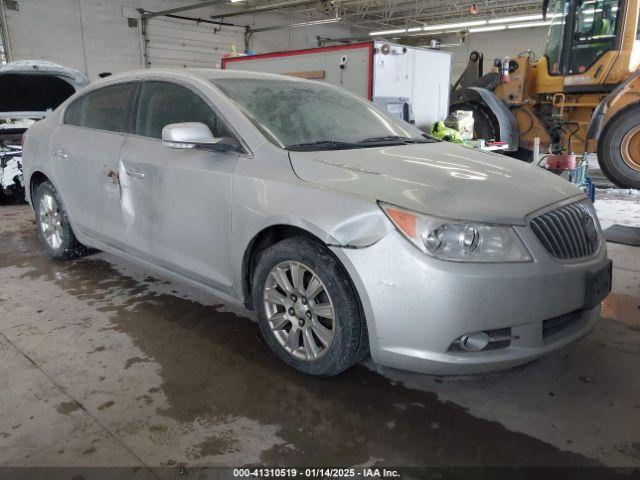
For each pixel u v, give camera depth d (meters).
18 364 2.43
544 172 2.63
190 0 16.73
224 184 2.45
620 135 6.88
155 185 2.80
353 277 2.01
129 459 1.81
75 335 2.73
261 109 2.68
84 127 3.44
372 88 6.37
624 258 4.06
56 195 3.72
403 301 1.93
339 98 3.22
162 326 2.84
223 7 17.83
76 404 2.12
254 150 2.44
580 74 7.62
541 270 1.97
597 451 1.86
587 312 2.30
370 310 2.00
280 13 19.78
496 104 7.68
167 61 16.45
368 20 20.50
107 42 14.78
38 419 2.02
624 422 2.02
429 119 7.31
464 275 1.88
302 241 2.22
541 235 2.04
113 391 2.22
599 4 7.25
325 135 2.72
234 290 2.53
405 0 17.83
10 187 6.25
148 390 2.23
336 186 2.14
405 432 1.96
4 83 6.01
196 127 2.45
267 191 2.28
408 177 2.17
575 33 7.53
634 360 2.49
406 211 1.95
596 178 8.32
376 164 2.31
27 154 3.90
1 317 2.94
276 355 2.50
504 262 1.93
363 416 2.06
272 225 2.26
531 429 1.98
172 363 2.45
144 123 3.00
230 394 2.20
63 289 3.37
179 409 2.09
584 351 2.58
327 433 1.95
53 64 5.96
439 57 7.20
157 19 15.93
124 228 3.10
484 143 6.19
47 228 3.92
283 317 2.36
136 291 3.34
